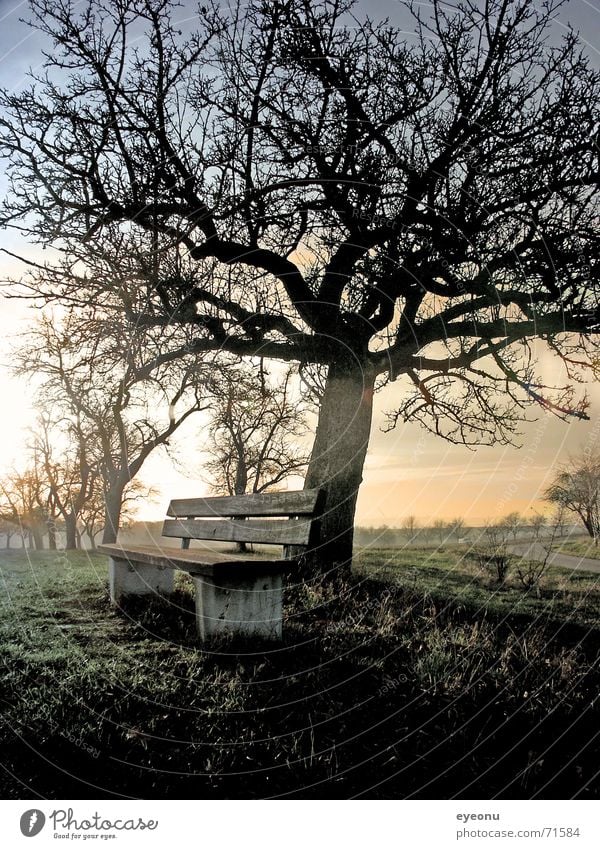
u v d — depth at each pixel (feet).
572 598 19.88
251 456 37.70
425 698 10.94
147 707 10.49
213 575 12.56
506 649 13.42
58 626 15.71
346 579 20.70
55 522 51.88
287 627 14.92
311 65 22.57
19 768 8.64
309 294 23.48
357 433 23.38
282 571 13.58
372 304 24.73
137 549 17.83
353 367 23.57
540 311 24.85
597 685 11.80
